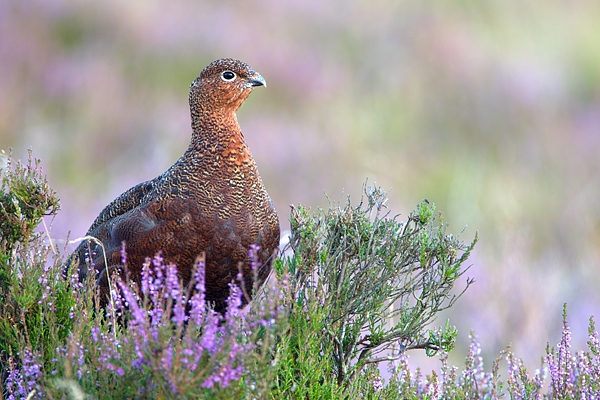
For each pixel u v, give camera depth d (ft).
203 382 18.01
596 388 21.58
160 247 25.50
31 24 65.26
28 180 24.29
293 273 23.20
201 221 25.50
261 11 74.18
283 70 66.18
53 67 61.98
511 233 42.27
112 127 57.62
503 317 35.73
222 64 27.30
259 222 26.09
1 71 60.70
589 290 39.22
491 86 66.64
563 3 81.51
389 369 23.16
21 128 57.11
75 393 18.10
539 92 66.28
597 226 48.19
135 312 18.95
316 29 73.31
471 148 61.11
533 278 38.11
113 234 26.40
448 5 79.97
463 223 47.16
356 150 57.72
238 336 19.98
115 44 66.39
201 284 19.80
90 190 50.37
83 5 67.15
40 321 22.09
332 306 22.61
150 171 52.34
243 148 26.66
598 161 57.67
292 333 21.75
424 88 67.10
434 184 54.44
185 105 61.93
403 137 61.82
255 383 18.86
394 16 76.89
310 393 21.06
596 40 75.82
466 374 21.68
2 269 23.30
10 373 21.04
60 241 26.00
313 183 53.62
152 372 18.17
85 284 23.75
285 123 60.85
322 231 23.17
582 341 35.70
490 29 77.15
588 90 68.39
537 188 54.08
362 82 68.39
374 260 23.16
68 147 55.57
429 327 36.22
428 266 23.00
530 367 33.37
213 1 73.97
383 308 24.43
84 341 20.86
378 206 23.75
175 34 67.87
